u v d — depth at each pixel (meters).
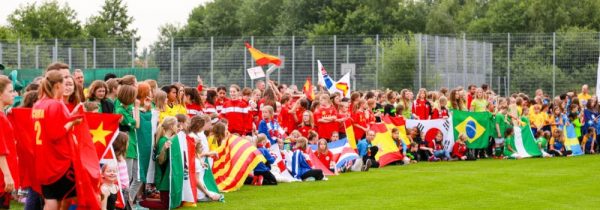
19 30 87.94
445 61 53.28
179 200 19.50
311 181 25.58
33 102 16.39
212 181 21.31
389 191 22.94
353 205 20.16
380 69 51.69
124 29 98.62
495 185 24.45
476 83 53.41
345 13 89.12
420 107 34.72
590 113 38.91
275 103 29.88
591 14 84.75
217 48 51.97
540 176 27.16
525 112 37.22
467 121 34.84
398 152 32.12
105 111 18.86
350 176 27.27
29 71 45.41
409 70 51.97
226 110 27.84
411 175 27.55
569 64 52.28
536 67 52.66
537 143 36.62
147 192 20.80
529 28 85.56
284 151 26.09
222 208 19.56
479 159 35.09
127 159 19.61
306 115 29.20
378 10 88.75
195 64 52.06
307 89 37.34
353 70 50.62
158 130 19.73
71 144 14.59
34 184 14.96
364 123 31.05
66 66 15.89
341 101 30.44
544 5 85.31
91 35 95.19
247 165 23.38
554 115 37.56
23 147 15.01
